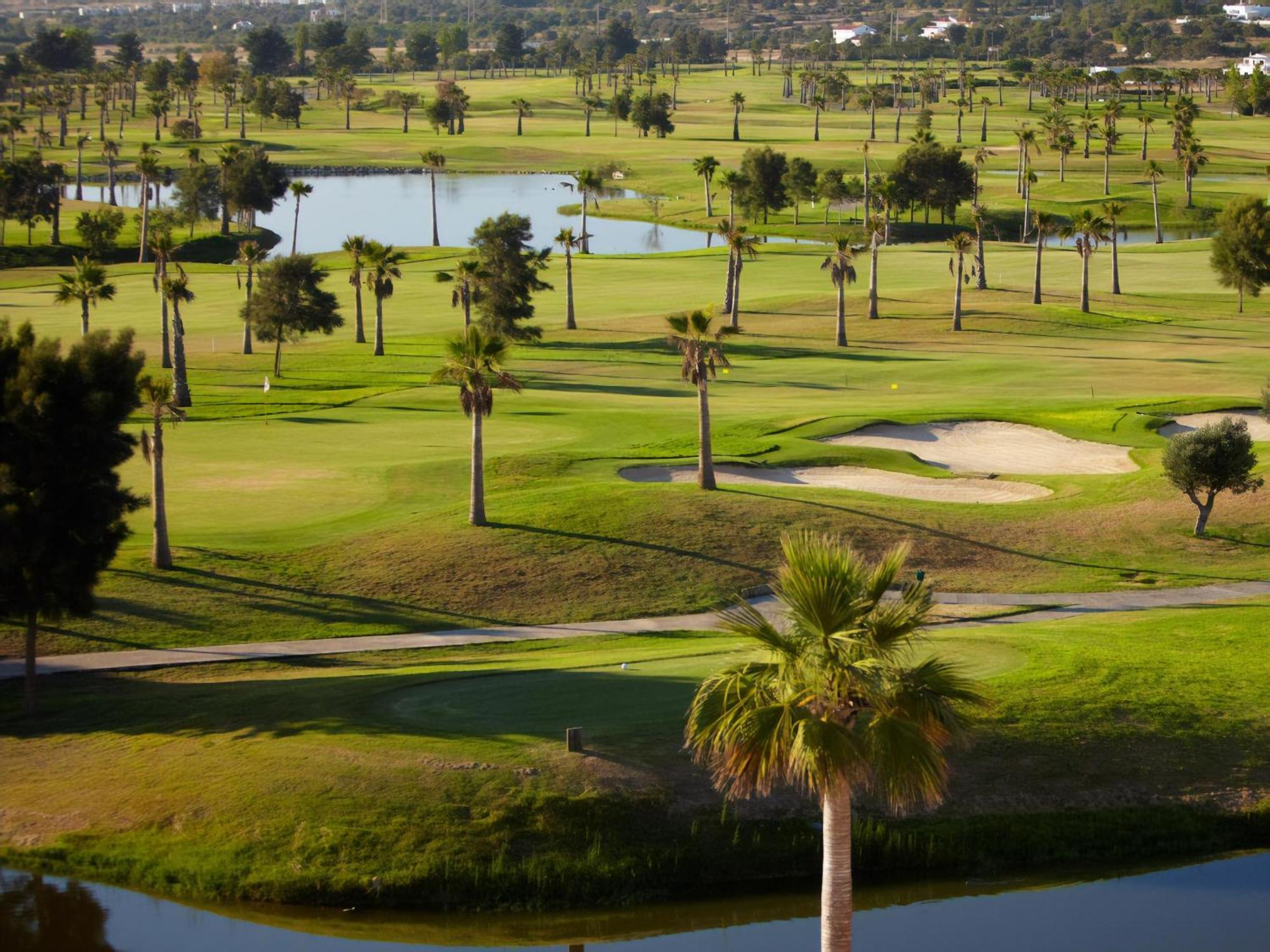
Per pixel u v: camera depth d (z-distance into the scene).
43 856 29.39
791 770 19.09
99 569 39.41
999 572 52.00
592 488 59.59
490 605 48.03
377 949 26.66
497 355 54.19
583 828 29.11
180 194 198.75
